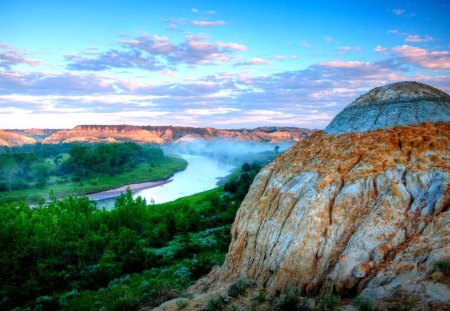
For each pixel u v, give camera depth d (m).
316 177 20.00
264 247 19.86
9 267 37.03
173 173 186.12
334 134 23.09
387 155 19.23
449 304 11.80
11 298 32.94
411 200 16.92
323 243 17.25
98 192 132.62
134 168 190.00
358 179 18.30
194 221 61.53
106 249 43.06
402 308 12.28
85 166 160.88
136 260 39.03
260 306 16.44
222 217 66.12
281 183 22.16
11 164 135.50
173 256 42.22
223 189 108.56
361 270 14.97
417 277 13.38
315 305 14.70
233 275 21.53
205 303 18.45
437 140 19.16
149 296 24.55
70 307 29.58
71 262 43.38
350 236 16.94
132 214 59.72
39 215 53.78
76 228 51.75
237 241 22.84
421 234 15.37
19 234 42.47
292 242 17.88
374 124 21.95
